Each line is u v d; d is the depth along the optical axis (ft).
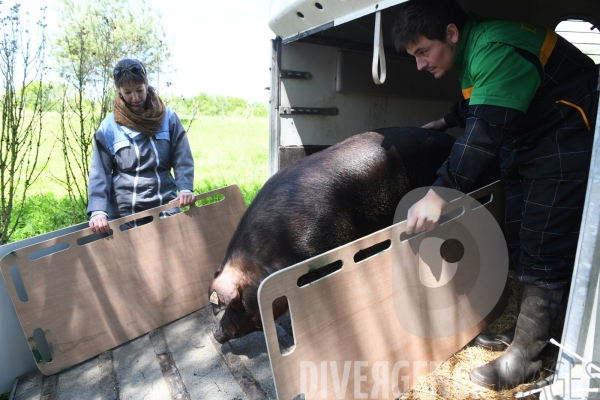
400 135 9.81
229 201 11.57
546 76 6.70
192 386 8.16
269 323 5.61
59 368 8.91
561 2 17.30
